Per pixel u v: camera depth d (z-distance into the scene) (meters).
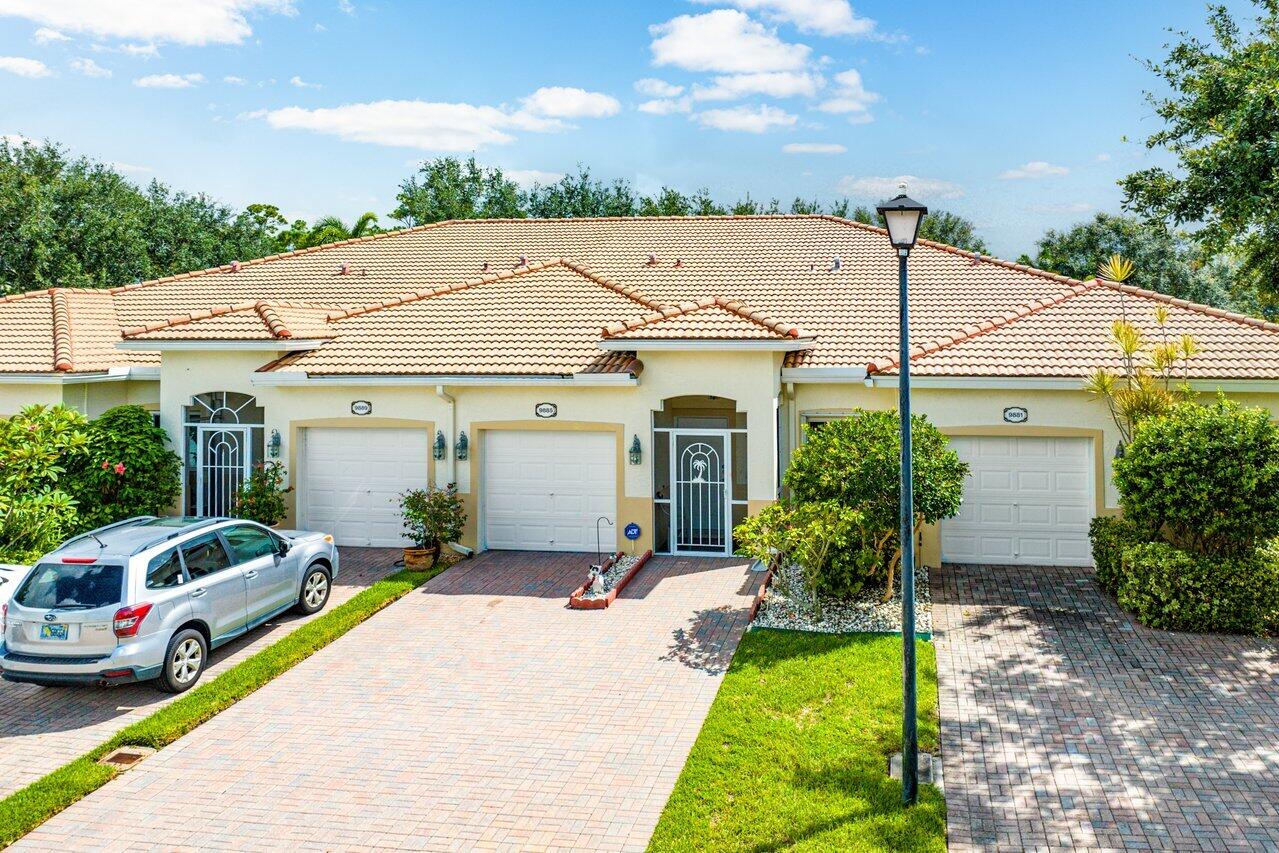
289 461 18.02
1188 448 12.92
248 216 53.25
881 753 9.62
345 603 14.59
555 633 13.36
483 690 11.52
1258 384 15.28
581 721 10.63
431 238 26.53
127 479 17.64
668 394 16.66
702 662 12.20
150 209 46.22
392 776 9.52
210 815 8.88
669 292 20.84
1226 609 12.80
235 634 12.62
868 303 19.80
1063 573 15.87
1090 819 8.48
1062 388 15.77
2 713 11.17
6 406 19.52
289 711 11.07
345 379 17.22
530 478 17.48
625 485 16.97
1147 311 17.77
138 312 22.39
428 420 17.53
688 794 8.91
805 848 8.02
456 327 18.64
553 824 8.61
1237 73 18.89
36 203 38.50
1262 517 12.66
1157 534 14.16
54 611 10.85
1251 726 10.16
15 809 8.84
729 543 17.00
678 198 53.50
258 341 17.78
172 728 10.42
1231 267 39.31
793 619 13.58
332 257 25.41
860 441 13.80
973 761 9.54
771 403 16.25
